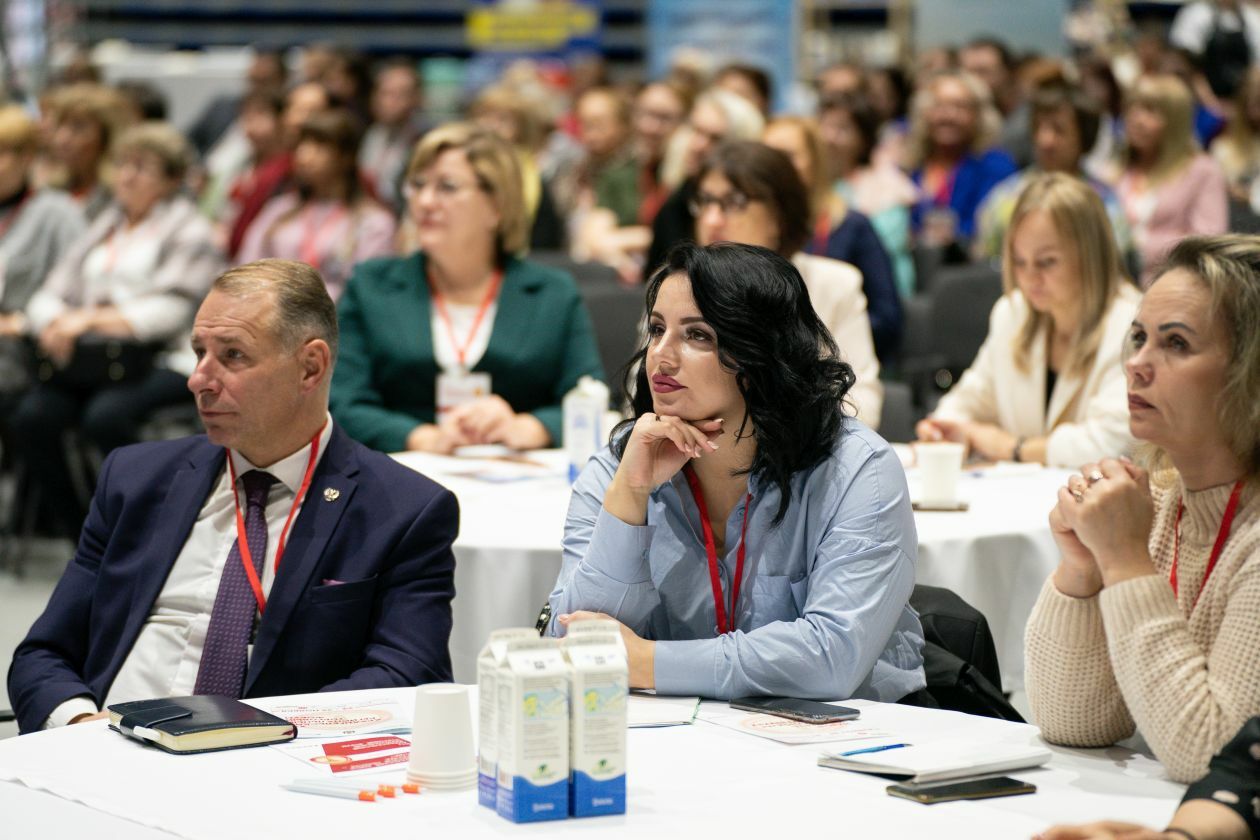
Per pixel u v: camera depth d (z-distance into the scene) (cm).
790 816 181
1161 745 197
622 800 182
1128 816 183
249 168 1019
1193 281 203
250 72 1107
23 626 571
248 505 281
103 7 1397
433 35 1498
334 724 221
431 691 193
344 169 703
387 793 189
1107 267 427
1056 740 215
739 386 243
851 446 248
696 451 240
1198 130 998
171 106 1159
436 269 489
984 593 346
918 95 971
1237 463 205
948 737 216
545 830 176
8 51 1180
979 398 460
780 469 244
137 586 280
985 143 880
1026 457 430
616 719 181
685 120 847
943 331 630
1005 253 443
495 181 477
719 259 245
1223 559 205
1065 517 210
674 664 234
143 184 681
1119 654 201
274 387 273
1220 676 195
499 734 182
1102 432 416
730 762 202
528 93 1032
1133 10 1195
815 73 1323
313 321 277
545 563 332
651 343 248
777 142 632
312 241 696
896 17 1304
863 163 820
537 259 678
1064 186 428
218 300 274
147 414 650
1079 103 723
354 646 275
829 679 235
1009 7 1252
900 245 807
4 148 724
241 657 271
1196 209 775
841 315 478
